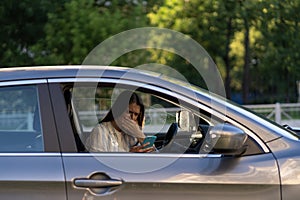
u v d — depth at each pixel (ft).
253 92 161.68
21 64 75.61
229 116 12.87
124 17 71.92
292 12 83.30
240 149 12.37
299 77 107.55
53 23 71.56
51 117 12.48
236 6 79.10
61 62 70.74
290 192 12.34
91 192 12.05
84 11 69.77
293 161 12.48
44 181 12.02
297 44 92.79
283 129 13.43
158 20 72.33
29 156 12.26
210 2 76.59
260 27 86.07
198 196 12.23
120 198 12.10
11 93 12.69
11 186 12.03
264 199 12.34
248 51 103.24
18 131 12.66
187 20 75.77
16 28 77.61
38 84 12.71
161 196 12.16
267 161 12.46
